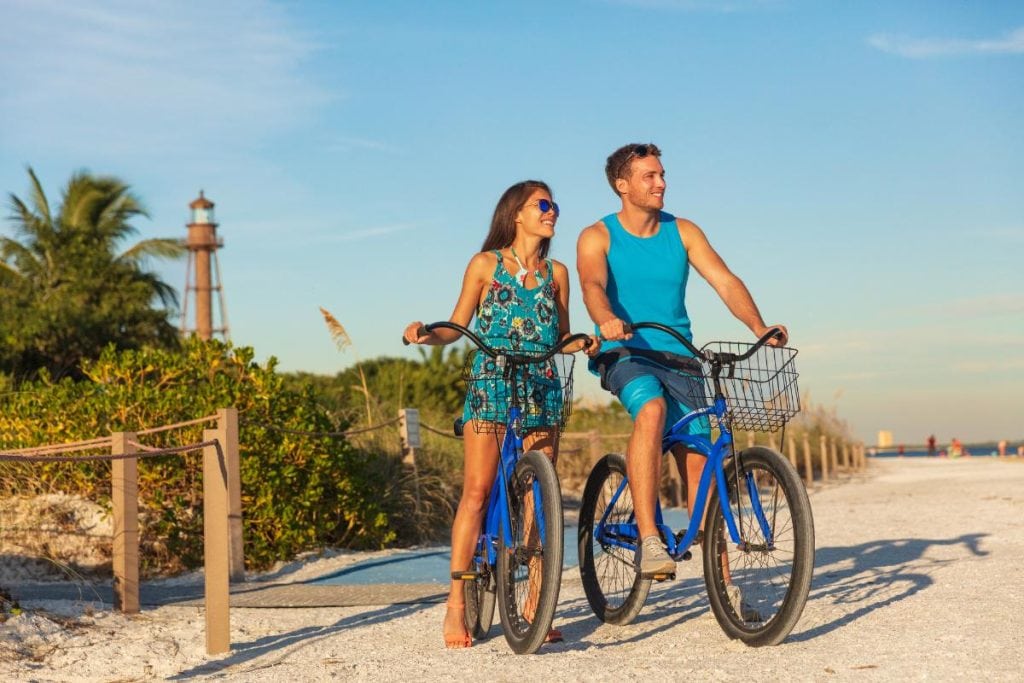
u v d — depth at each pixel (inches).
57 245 1133.7
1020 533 356.2
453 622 203.8
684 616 223.3
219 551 215.9
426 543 449.1
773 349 180.7
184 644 222.2
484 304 202.7
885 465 1471.5
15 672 195.2
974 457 2015.3
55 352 855.7
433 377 764.0
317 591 296.5
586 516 225.8
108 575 344.5
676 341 204.4
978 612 205.0
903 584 247.9
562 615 236.8
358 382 792.3
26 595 277.7
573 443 706.2
